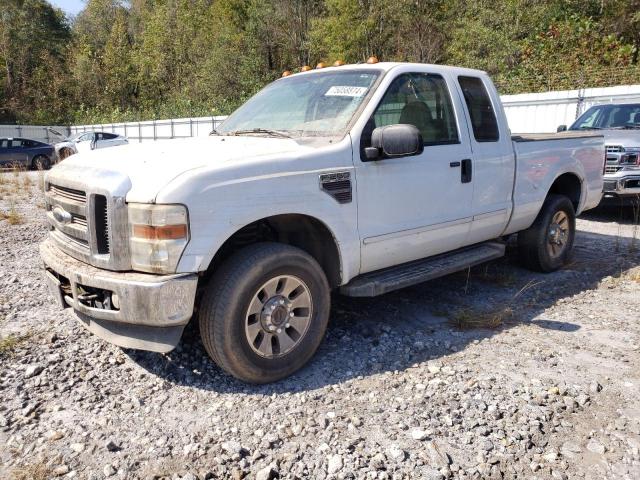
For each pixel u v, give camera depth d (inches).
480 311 188.4
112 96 2167.8
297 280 138.6
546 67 945.5
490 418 122.4
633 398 132.1
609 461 108.4
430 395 132.0
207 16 1966.0
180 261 120.4
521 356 154.6
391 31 1294.3
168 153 138.6
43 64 2203.5
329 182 142.6
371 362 149.7
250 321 132.7
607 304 198.1
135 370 145.3
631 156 334.3
